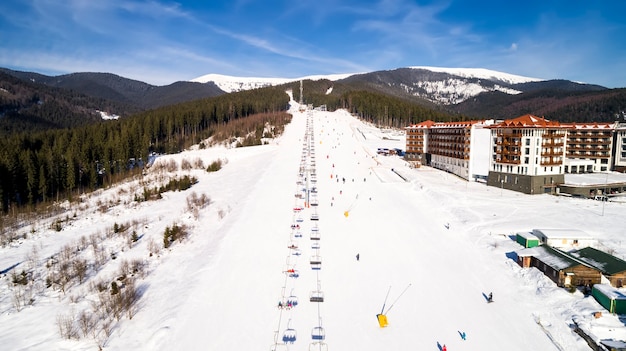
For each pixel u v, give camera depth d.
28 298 47.88
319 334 40.38
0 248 64.94
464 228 70.94
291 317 43.41
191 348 38.09
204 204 89.12
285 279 52.06
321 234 68.38
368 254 60.22
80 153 119.25
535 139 95.50
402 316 43.59
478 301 46.56
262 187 99.62
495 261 56.59
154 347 38.16
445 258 58.81
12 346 38.09
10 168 91.69
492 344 38.69
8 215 85.06
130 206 90.88
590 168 121.38
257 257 58.53
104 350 37.59
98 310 44.56
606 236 64.06
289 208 82.88
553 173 98.06
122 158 129.00
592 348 36.62
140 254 61.47
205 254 60.09
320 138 183.50
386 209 83.75
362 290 49.38
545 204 85.56
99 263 57.91
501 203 86.94
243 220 74.38
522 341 38.97
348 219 76.62
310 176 113.31
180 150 168.00
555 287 47.25
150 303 46.38
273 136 184.75
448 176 119.56
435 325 41.91
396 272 54.25
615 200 89.38
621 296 41.81
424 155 142.62
